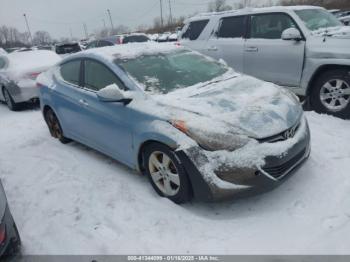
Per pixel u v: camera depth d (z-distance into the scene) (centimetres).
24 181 445
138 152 376
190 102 352
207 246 294
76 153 518
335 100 555
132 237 313
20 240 315
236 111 336
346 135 479
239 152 307
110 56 432
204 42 741
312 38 568
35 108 892
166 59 444
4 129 713
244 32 671
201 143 312
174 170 345
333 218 311
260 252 282
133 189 392
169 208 347
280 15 622
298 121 364
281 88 422
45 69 851
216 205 348
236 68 689
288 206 335
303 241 288
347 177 372
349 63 519
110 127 409
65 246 312
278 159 316
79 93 466
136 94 379
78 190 403
